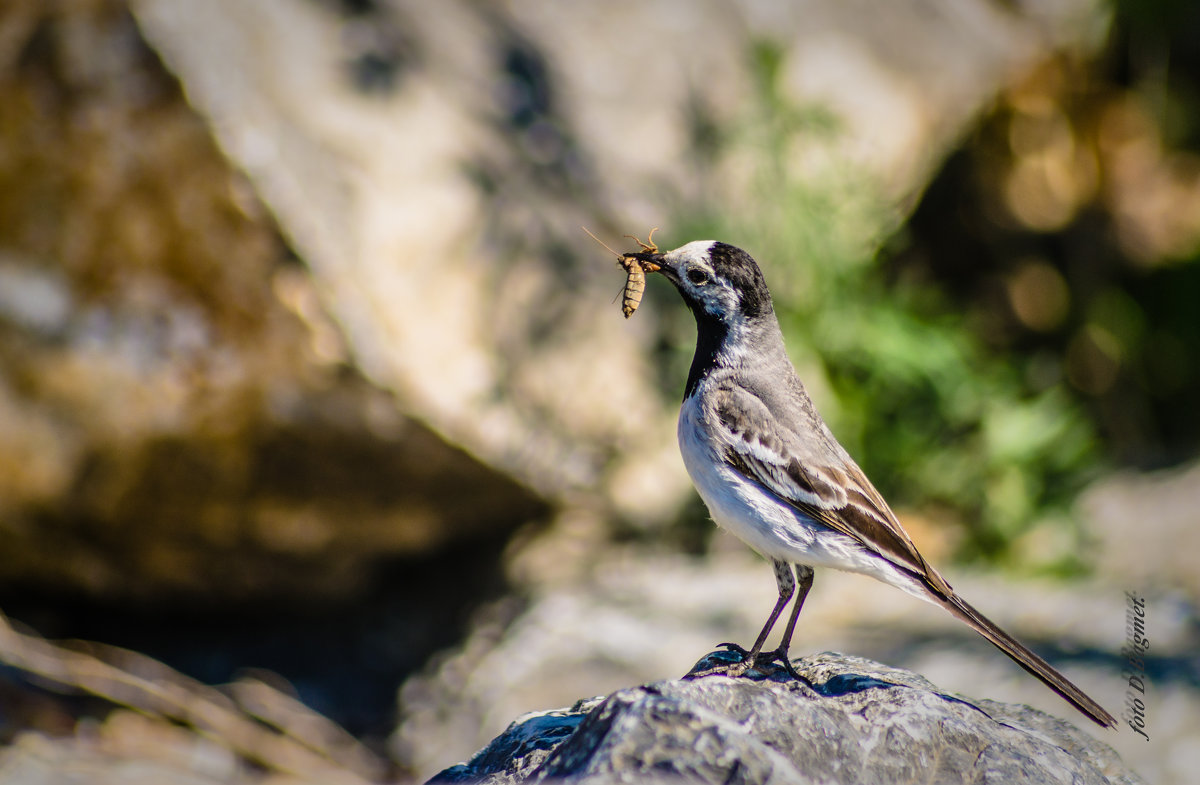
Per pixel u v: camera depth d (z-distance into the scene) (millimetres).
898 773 5727
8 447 12156
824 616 13352
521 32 14648
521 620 13406
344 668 13797
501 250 13156
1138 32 19828
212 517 12891
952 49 16875
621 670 12328
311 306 11984
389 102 13039
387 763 12391
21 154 11984
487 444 12922
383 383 12258
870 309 14625
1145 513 16234
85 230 12031
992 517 14922
